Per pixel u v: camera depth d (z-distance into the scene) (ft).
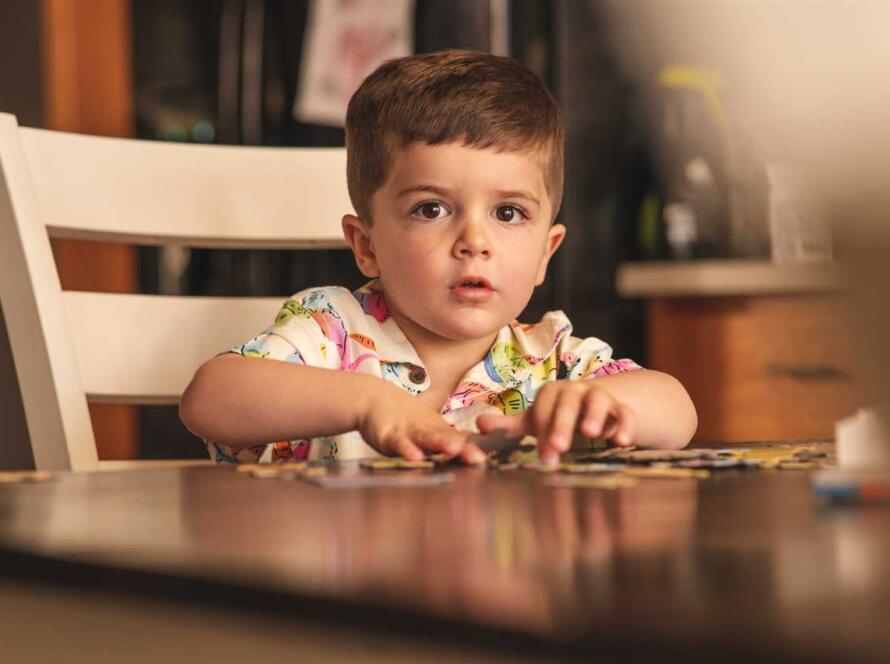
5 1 9.98
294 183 5.55
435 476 2.75
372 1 10.72
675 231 10.76
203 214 5.41
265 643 1.48
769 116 10.67
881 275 3.61
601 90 10.91
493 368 5.00
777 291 10.19
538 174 4.76
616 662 1.18
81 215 5.16
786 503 2.29
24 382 4.75
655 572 1.57
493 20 10.68
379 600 1.39
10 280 4.75
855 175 9.55
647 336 10.73
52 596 1.74
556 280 10.78
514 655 1.25
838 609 1.33
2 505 2.35
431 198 4.65
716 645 1.18
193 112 10.77
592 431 3.26
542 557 1.69
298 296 5.10
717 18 10.91
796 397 10.23
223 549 1.78
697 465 3.00
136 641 1.62
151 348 5.14
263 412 4.00
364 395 3.86
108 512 2.23
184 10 10.73
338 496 2.45
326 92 10.77
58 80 10.17
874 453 2.29
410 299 4.75
